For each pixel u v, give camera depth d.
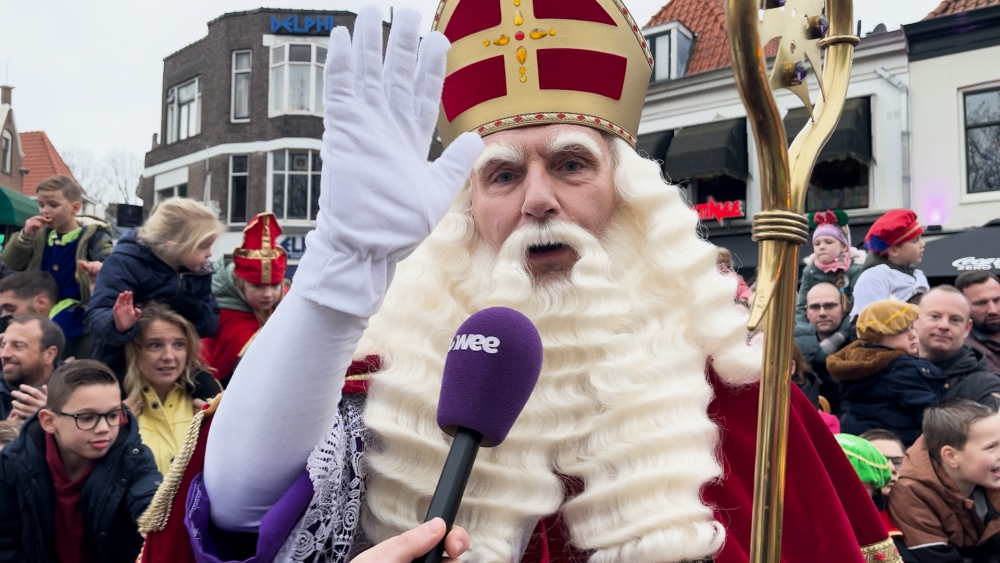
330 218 0.92
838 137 11.19
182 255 2.71
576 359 1.28
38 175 24.33
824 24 1.06
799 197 1.03
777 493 1.02
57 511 2.06
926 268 7.13
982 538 2.37
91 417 2.05
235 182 17.94
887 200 11.23
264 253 3.11
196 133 18.64
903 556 2.37
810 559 1.25
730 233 12.33
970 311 3.64
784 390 1.02
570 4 1.41
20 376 2.75
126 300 2.51
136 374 2.52
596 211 1.36
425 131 0.98
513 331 0.93
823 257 4.30
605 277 1.32
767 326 1.03
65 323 3.38
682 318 1.38
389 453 1.18
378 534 1.14
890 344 3.10
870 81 11.33
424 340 1.33
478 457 1.21
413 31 0.98
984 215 10.63
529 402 1.25
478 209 1.39
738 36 0.97
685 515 1.14
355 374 1.27
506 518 1.15
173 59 19.33
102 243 3.67
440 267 1.41
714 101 12.47
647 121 13.08
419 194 0.93
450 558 0.83
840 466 1.40
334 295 0.90
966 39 10.68
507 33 1.40
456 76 1.46
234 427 0.94
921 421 2.96
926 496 2.41
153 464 2.13
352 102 0.94
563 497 1.22
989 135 10.66
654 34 13.05
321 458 0.98
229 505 0.95
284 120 17.58
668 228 1.40
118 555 2.04
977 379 3.07
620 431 1.23
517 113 1.38
